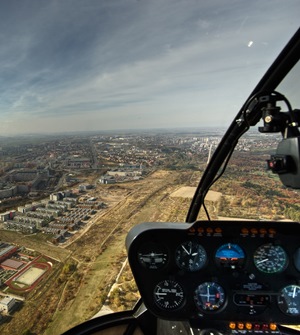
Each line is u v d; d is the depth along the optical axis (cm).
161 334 57
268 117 34
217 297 53
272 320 52
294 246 51
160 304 53
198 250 52
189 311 53
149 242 52
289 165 29
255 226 51
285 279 52
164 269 53
